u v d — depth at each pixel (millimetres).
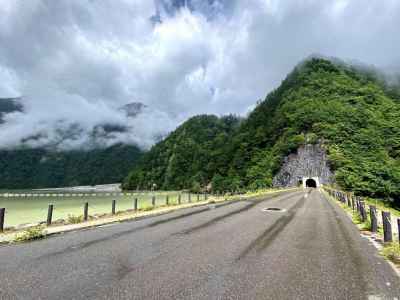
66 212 30594
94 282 5668
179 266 6715
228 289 5348
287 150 110188
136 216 17062
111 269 6488
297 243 9258
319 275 6188
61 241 9617
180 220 14812
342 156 95562
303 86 158500
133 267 6629
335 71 172750
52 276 6012
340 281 5852
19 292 5191
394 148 100938
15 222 21250
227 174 133500
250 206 23062
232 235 10500
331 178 91250
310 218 15523
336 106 125438
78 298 4930
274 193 50938
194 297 4973
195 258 7402
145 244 9016
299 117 123500
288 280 5863
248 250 8266
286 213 17875
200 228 12133
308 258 7508
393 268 6746
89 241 9578
